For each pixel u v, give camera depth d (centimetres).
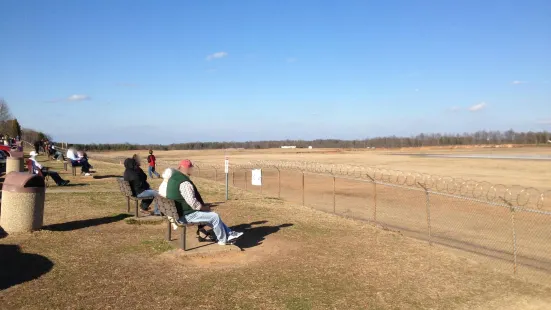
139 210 1252
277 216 1252
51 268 706
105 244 866
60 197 1494
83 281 651
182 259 777
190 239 910
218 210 1347
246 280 678
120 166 3528
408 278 714
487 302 623
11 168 2016
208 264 759
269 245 905
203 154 8625
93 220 1103
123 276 679
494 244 1061
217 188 2011
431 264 795
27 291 603
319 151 9500
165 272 705
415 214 1523
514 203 1773
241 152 9562
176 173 823
